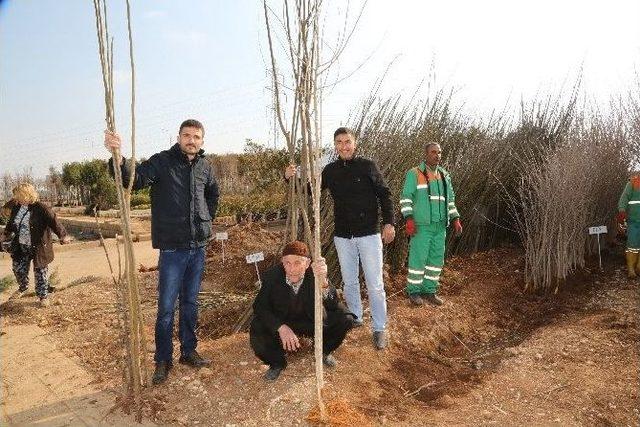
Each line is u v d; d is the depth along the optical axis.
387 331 4.85
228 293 6.13
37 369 4.09
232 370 3.88
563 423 3.37
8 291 6.34
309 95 3.04
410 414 3.46
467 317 5.67
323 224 5.55
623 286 6.55
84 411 3.39
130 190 3.31
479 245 8.27
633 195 6.74
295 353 4.20
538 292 6.53
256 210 14.63
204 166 3.87
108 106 3.10
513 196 8.34
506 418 3.44
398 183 6.49
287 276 3.72
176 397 3.51
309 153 3.04
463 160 7.76
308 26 3.04
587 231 7.54
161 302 3.67
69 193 28.08
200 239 3.78
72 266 8.91
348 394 3.61
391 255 6.88
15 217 5.99
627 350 4.48
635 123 7.82
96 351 4.46
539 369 4.26
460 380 4.19
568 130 8.14
